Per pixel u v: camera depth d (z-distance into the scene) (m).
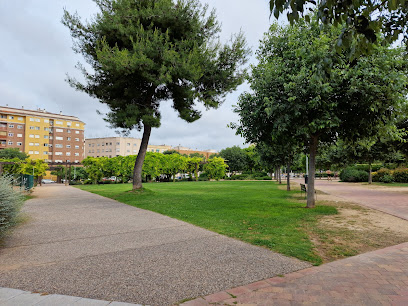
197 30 13.71
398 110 8.65
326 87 7.58
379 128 9.44
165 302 2.83
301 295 3.00
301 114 8.66
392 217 8.20
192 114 15.41
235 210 9.38
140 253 4.57
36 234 5.97
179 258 4.29
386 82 7.82
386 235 5.92
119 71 11.91
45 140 74.38
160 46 12.18
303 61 8.09
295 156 20.39
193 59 12.49
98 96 14.81
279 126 8.67
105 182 37.84
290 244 5.10
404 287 3.21
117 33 12.90
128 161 36.59
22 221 7.20
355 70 7.71
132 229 6.48
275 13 2.76
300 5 2.65
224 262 4.10
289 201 12.38
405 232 6.20
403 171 29.58
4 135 68.50
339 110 8.70
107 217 8.16
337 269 3.84
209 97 14.68
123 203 11.73
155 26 13.30
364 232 6.18
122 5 12.61
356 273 3.68
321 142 11.83
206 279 3.44
